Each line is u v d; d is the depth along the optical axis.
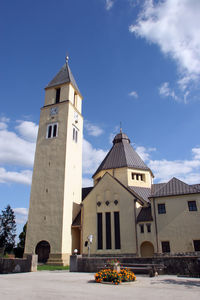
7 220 79.88
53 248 38.06
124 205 38.53
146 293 12.34
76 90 53.53
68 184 43.25
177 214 34.84
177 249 33.19
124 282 16.17
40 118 50.00
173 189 36.97
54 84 52.44
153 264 20.91
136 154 51.56
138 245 35.16
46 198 42.12
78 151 49.34
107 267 18.42
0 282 17.05
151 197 37.00
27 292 12.62
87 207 41.41
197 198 34.62
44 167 44.84
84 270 24.69
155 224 35.38
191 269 20.20
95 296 11.48
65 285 15.33
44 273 24.16
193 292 12.65
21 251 59.00
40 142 47.50
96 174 51.16
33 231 40.69
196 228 33.31
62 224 39.06
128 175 45.88
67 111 47.50
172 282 16.48
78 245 42.62
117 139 54.16
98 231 38.97
